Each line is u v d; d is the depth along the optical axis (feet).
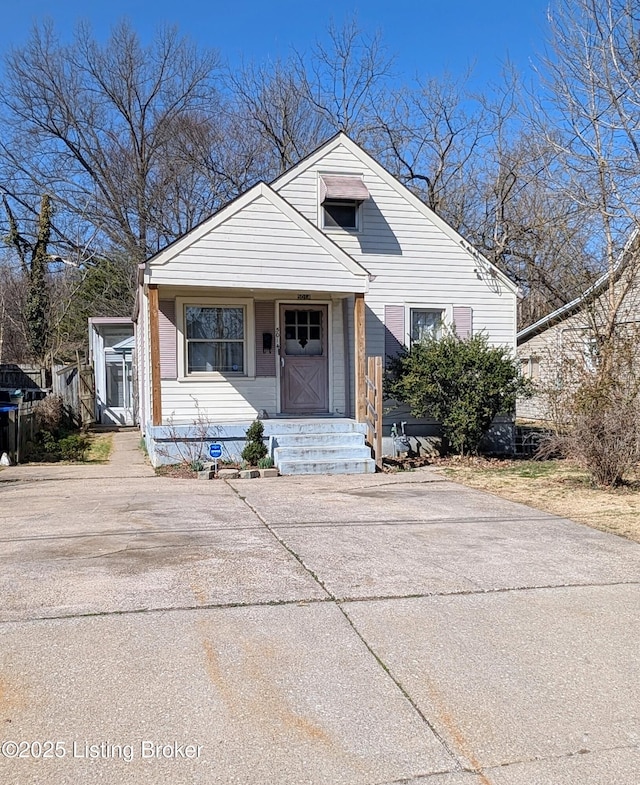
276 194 34.24
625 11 40.96
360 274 35.65
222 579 15.16
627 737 8.95
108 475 32.78
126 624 12.47
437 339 40.45
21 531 19.97
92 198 89.51
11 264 86.22
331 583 15.01
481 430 39.01
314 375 40.45
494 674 10.71
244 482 30.45
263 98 91.15
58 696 9.79
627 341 30.37
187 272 32.96
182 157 89.30
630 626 12.79
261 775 8.02
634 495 26.96
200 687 10.11
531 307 79.20
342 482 30.53
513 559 17.26
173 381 37.50
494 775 8.07
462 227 83.30
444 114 84.84
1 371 54.29
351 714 9.41
